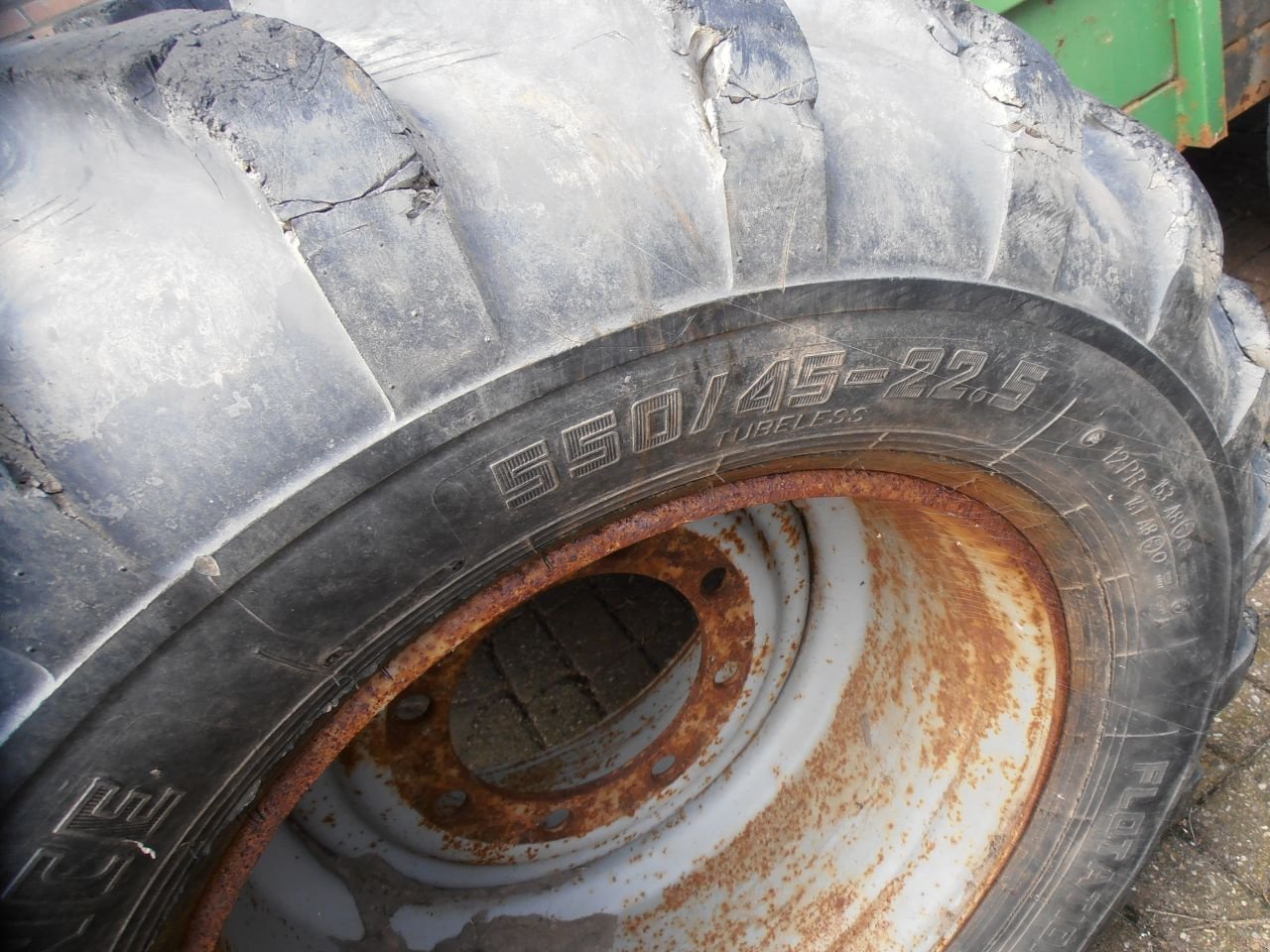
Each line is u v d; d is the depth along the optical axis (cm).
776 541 169
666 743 182
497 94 87
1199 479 129
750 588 170
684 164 83
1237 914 180
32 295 71
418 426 75
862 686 182
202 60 68
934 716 168
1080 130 102
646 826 184
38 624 69
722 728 185
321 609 80
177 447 71
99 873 79
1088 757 148
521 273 78
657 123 84
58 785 72
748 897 180
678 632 298
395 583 83
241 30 70
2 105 79
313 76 69
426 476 78
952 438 110
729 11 82
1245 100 256
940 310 95
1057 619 141
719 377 88
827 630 184
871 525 160
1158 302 114
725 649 176
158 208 74
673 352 84
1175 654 142
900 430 106
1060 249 101
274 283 72
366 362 73
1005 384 105
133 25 80
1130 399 115
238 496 72
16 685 68
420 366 74
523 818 171
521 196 80
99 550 69
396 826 160
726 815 187
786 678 189
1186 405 121
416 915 163
